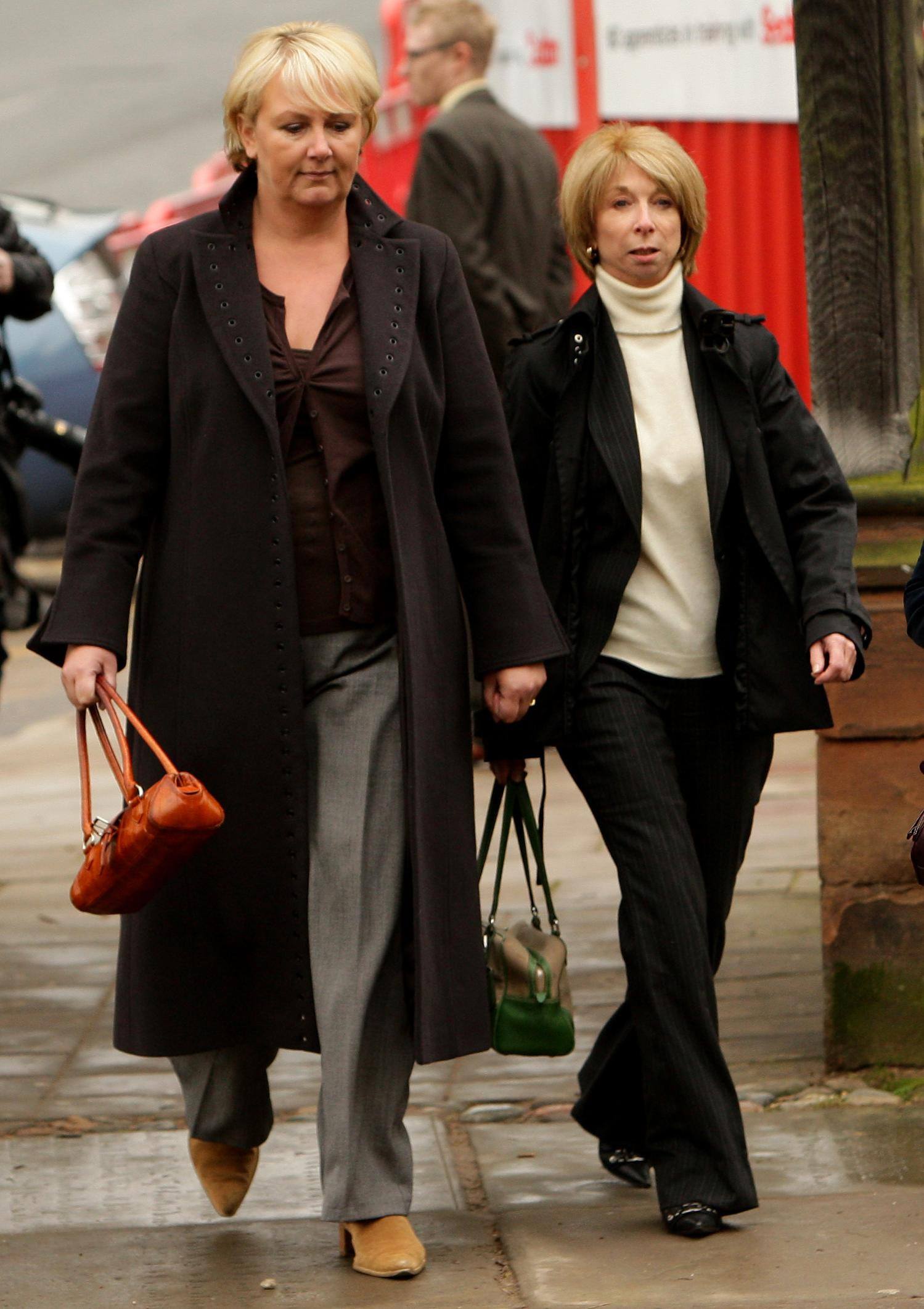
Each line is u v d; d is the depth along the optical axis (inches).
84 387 1676.9
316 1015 503.2
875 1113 614.2
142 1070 684.7
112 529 504.4
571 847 970.1
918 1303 474.0
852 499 539.2
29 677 1478.8
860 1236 516.7
